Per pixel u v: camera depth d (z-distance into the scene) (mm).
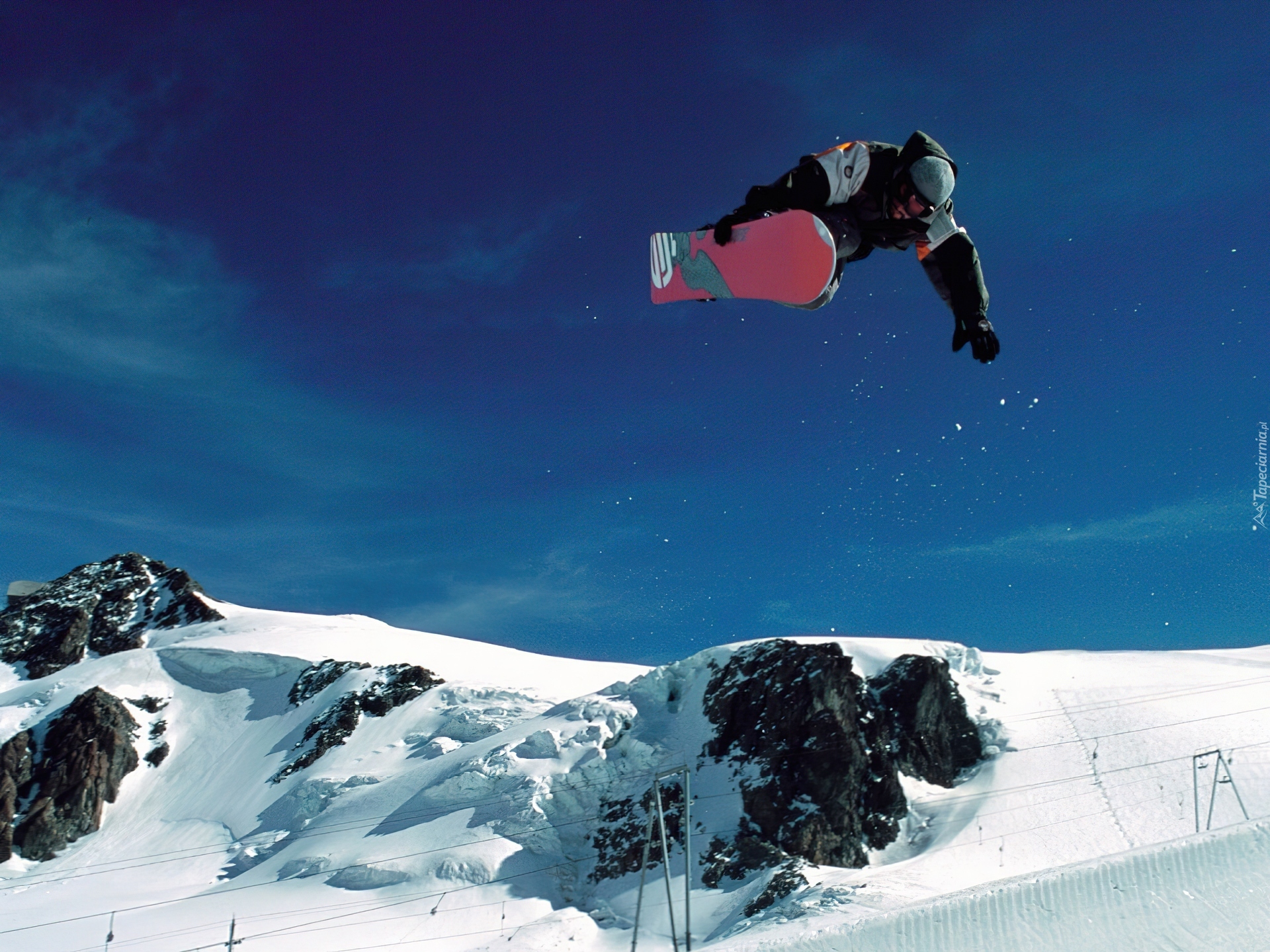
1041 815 56844
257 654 110188
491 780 65500
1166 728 66125
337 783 76562
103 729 93688
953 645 78562
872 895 44812
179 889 66125
